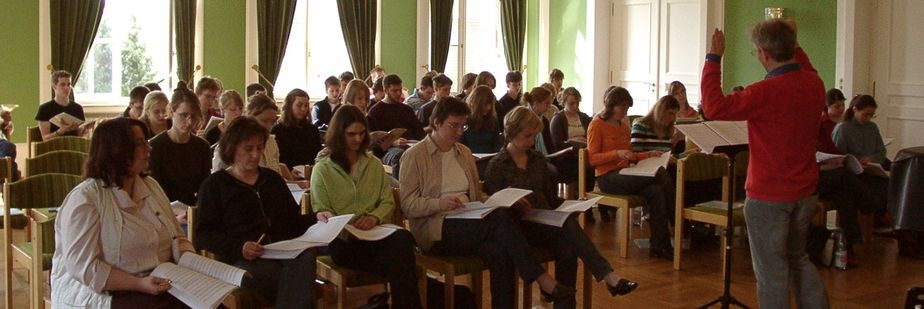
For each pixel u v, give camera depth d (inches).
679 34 415.2
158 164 168.1
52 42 331.0
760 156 138.7
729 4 390.0
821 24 356.2
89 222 109.3
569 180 272.7
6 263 158.6
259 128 135.0
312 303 125.6
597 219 275.9
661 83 425.4
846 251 212.4
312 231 133.4
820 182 220.7
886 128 343.6
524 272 145.9
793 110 135.4
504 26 468.8
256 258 129.6
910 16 333.7
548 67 481.1
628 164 222.1
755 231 140.3
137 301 110.3
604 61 454.0
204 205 133.4
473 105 238.5
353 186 148.7
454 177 158.6
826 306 143.6
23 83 327.3
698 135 154.3
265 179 138.6
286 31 390.3
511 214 158.9
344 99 253.4
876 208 222.4
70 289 112.0
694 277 201.6
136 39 363.3
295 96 212.8
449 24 444.8
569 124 283.1
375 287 189.3
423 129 268.4
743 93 136.9
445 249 151.6
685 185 225.1
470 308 153.3
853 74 344.2
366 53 413.4
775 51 136.9
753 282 197.6
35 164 182.5
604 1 450.3
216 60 374.3
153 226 115.4
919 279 202.4
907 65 335.6
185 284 108.0
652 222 221.6
